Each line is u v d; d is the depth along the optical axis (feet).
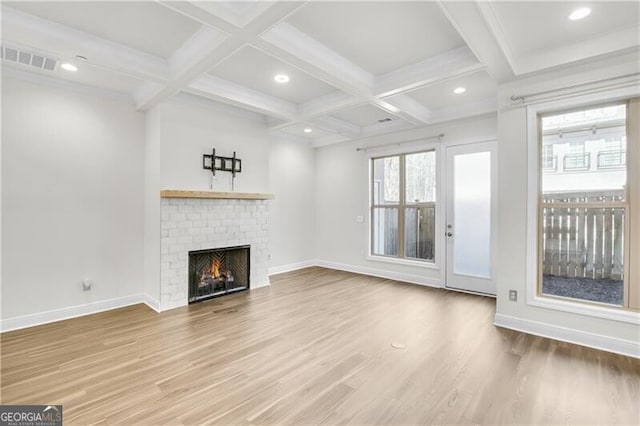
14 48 8.65
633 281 9.01
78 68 10.59
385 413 6.33
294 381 7.49
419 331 10.46
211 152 14.06
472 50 8.49
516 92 10.49
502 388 7.18
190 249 13.34
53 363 8.32
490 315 12.01
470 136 15.03
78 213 11.94
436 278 16.31
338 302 13.64
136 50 9.71
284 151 19.97
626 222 9.13
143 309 12.75
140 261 13.60
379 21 8.19
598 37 8.59
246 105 12.82
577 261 10.02
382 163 18.88
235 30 7.60
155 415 6.27
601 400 6.73
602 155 9.57
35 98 10.97
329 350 9.09
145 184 13.70
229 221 14.73
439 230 16.14
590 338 9.29
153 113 12.97
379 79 11.40
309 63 9.16
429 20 8.13
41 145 11.10
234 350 9.09
